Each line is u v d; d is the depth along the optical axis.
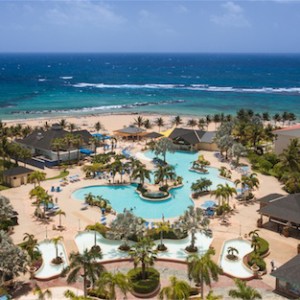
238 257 52.97
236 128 114.44
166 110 199.38
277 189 81.44
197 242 57.12
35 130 118.38
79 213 68.25
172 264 51.62
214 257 52.66
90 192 79.38
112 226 53.88
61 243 56.09
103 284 38.75
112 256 53.03
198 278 41.06
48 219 65.19
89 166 89.88
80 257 41.94
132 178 87.00
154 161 102.38
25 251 45.88
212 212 67.56
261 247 53.91
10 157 100.19
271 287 46.16
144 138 130.12
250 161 101.19
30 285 45.75
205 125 151.25
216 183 86.50
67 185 83.44
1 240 46.38
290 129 104.19
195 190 78.12
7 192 78.62
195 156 110.25
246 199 74.75
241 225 63.50
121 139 129.25
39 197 67.19
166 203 75.50
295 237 59.25
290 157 86.25
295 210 60.12
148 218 68.12
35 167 97.88
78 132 115.00
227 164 101.50
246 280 47.56
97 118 169.88
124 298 43.41
